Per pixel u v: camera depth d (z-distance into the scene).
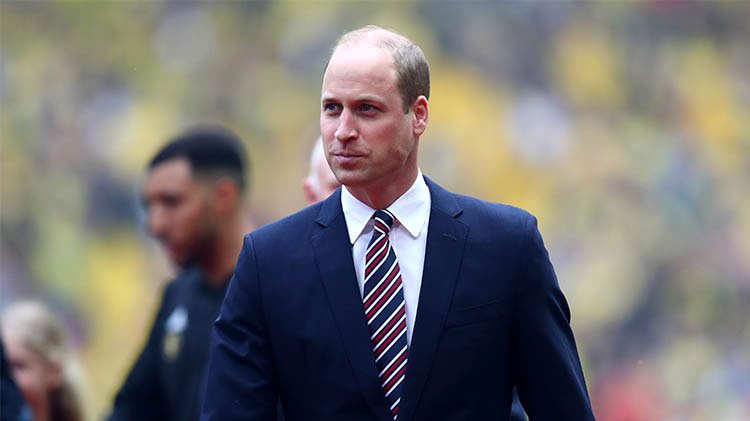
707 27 64.56
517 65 62.66
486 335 8.80
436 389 8.67
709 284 60.62
